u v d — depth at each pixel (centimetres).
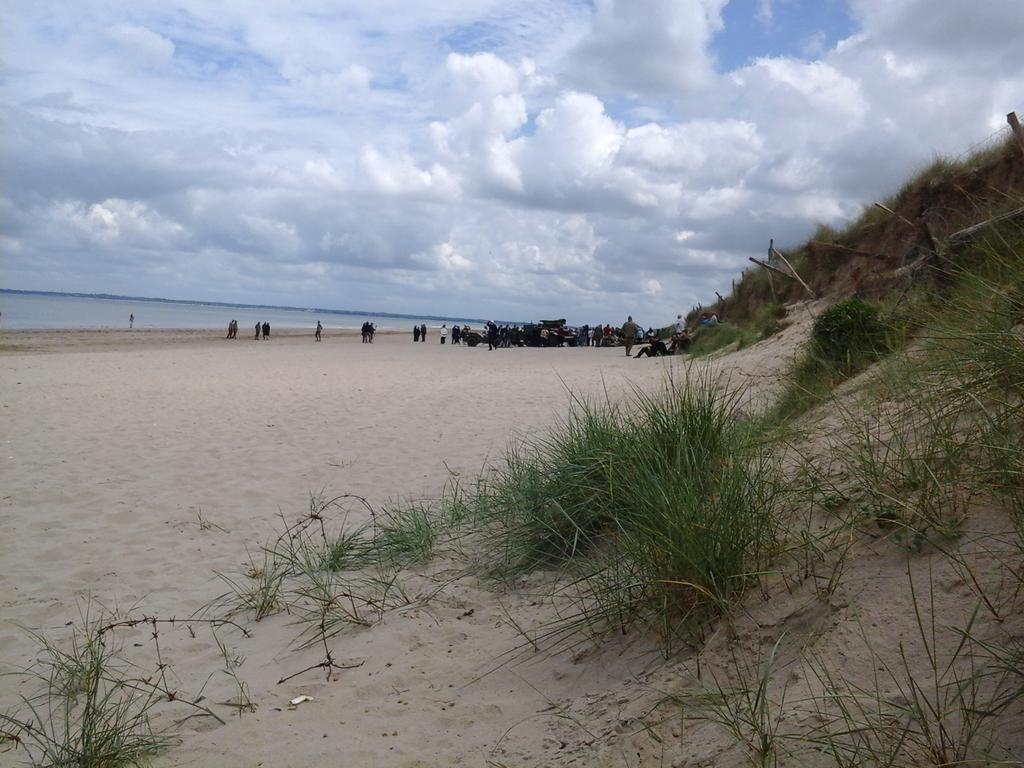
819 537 338
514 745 294
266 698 360
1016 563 268
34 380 2069
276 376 2236
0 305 13350
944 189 1416
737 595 331
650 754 263
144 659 413
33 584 536
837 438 439
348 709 343
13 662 414
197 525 680
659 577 350
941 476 333
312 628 441
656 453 444
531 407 1325
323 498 766
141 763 308
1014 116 922
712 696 278
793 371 718
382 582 504
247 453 1002
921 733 222
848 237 1730
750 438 464
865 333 680
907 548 304
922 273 730
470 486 740
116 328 7631
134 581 540
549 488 519
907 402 427
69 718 351
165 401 1562
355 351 4256
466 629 417
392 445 1039
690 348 2248
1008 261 448
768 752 237
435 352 4228
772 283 2045
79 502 756
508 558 502
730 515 352
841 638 278
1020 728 211
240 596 498
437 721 323
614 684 320
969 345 387
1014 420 334
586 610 380
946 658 246
